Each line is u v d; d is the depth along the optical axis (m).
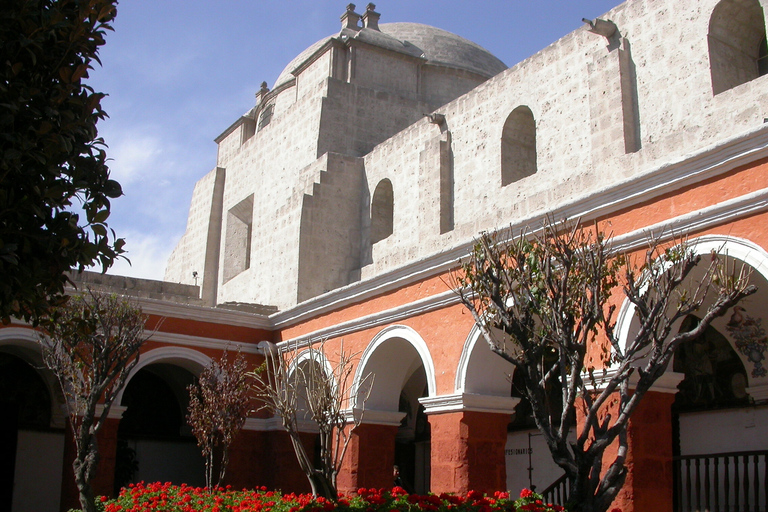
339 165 25.05
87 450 13.69
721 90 15.16
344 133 26.23
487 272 9.26
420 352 15.00
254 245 28.50
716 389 14.41
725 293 8.05
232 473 19.09
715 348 14.50
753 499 13.24
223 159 32.94
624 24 17.00
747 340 13.76
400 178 23.34
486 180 20.09
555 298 8.45
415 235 22.14
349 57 27.62
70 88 7.38
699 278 10.60
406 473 21.47
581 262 8.66
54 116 7.32
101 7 7.81
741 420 13.87
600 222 11.84
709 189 10.49
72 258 7.43
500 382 14.29
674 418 15.02
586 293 8.69
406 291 15.78
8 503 20.22
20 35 7.06
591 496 7.82
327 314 18.33
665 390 11.20
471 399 13.84
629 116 16.44
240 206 30.47
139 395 22.98
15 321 17.08
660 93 15.99
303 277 23.78
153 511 12.53
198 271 31.77
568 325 8.41
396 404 16.73
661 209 11.05
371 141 26.69
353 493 15.90
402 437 21.81
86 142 7.89
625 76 16.64
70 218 7.38
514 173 19.94
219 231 31.81
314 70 28.48
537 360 8.70
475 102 20.97
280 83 31.89
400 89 28.34
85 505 13.06
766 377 13.55
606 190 11.66
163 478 22.62
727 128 14.39
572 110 17.86
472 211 20.34
